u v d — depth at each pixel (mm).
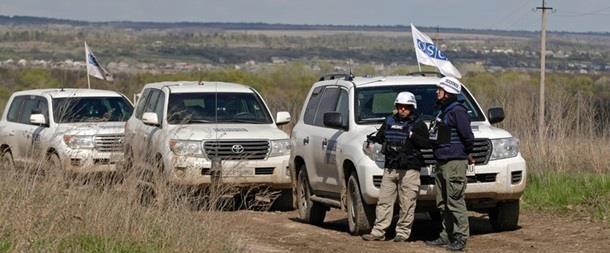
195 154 34250
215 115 37312
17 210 23406
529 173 37312
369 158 28078
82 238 23688
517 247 26891
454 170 26344
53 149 40156
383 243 27703
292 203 36219
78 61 150250
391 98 30406
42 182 25766
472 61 139125
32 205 23828
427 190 27922
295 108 53594
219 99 37906
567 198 34125
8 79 92750
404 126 27312
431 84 30875
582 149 39875
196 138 34500
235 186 34562
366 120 29797
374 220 28578
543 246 26938
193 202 28484
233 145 34844
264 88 83438
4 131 45406
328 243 27812
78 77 93312
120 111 44344
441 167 26547
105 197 25500
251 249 26141
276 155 35375
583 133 41469
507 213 29375
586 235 28406
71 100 43625
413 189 27469
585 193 34312
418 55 43094
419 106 30047
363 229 28719
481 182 28062
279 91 76188
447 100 26547
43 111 43250
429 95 30438
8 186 25031
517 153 28688
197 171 33938
